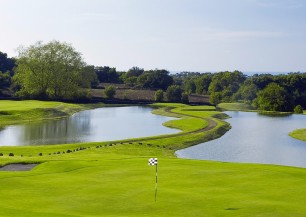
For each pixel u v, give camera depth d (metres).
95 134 82.81
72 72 155.38
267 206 24.25
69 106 139.38
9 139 74.38
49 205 24.44
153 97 191.12
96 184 29.62
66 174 33.34
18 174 32.94
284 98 156.50
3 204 24.44
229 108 161.25
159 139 71.44
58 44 156.12
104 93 181.75
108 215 22.66
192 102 183.75
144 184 29.69
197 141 73.88
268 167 36.72
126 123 104.25
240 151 65.38
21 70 151.00
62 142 71.62
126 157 45.03
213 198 25.91
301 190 28.17
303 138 79.38
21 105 124.44
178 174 33.34
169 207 24.11
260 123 109.94
